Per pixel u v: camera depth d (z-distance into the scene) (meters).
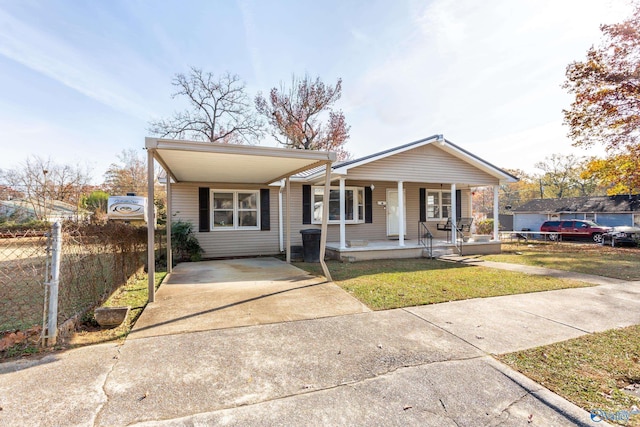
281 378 2.78
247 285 6.29
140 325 4.04
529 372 2.90
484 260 10.06
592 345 3.48
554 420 2.23
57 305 3.52
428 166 10.91
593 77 15.70
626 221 22.39
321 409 2.34
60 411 2.27
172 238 9.38
